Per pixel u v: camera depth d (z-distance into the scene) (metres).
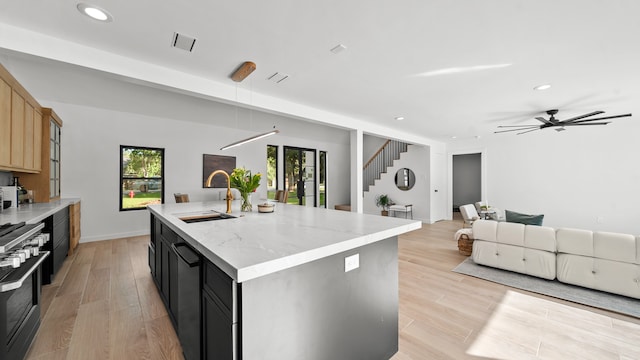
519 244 3.28
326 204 8.70
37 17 1.87
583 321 2.24
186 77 2.89
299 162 8.05
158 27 2.01
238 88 3.34
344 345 1.46
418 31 2.07
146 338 1.96
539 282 3.07
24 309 1.69
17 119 2.80
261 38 2.18
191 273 1.52
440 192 7.74
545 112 4.44
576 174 5.84
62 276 3.17
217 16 1.88
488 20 1.91
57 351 1.81
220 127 6.25
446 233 5.84
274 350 1.15
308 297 1.27
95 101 4.71
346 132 8.93
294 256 1.12
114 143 4.98
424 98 3.73
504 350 1.87
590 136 5.68
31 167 3.22
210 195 6.07
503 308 2.46
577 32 2.04
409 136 6.40
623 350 1.86
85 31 2.06
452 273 3.37
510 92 3.44
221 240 1.38
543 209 6.24
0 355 1.37
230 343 1.08
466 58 2.51
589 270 2.84
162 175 5.51
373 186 8.48
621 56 2.42
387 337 1.76
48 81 4.13
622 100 3.73
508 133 6.41
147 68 2.63
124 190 5.19
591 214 5.66
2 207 2.74
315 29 2.05
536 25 1.96
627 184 5.30
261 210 2.55
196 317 1.44
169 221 1.99
